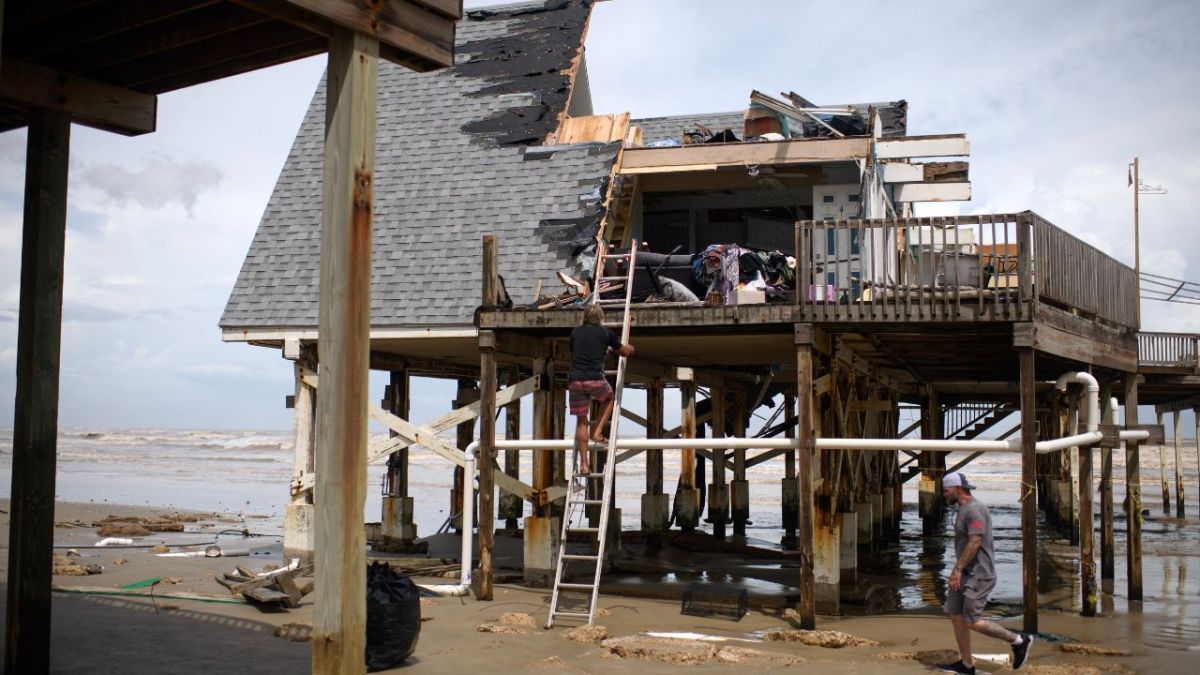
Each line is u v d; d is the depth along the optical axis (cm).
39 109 709
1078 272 1238
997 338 1305
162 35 671
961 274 1236
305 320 1591
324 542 584
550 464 1388
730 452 2412
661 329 1218
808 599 1095
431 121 1862
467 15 2088
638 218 1766
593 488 2050
